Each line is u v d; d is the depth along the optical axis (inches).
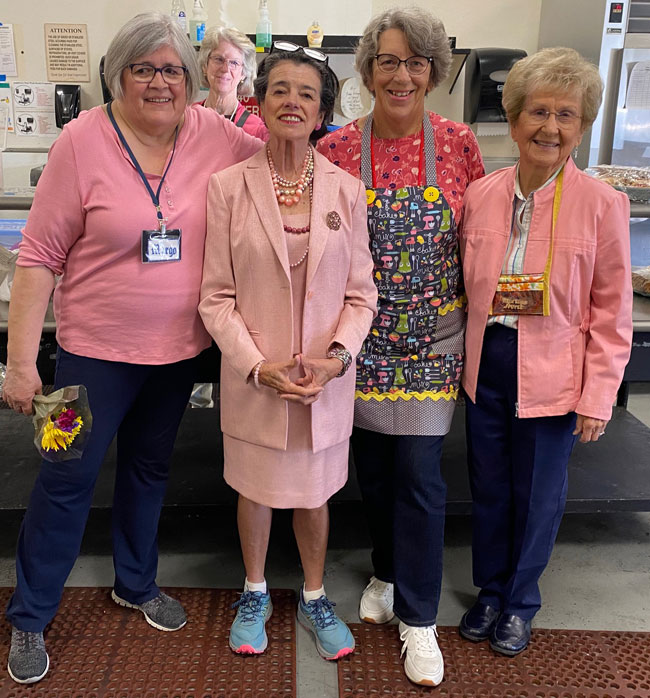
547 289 68.3
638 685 74.6
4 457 106.0
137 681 73.8
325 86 65.2
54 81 162.6
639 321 85.0
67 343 68.4
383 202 69.7
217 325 67.2
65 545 73.1
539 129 64.7
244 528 76.2
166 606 82.3
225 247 67.3
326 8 161.2
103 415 69.5
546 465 73.6
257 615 78.3
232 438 73.1
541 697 72.7
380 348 72.8
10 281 88.4
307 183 67.1
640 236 127.4
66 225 64.2
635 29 136.6
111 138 64.2
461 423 120.1
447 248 71.3
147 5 158.7
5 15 158.4
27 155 163.8
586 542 102.9
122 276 65.8
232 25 161.3
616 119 141.3
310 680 75.3
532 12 163.5
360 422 74.5
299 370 68.1
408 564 74.8
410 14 66.4
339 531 103.7
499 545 79.8
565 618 86.0
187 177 67.8
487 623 80.7
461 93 166.2
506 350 71.9
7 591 88.6
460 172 72.9
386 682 74.5
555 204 68.1
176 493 95.7
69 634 80.4
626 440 111.7
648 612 87.5
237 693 72.5
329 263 66.4
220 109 119.0
